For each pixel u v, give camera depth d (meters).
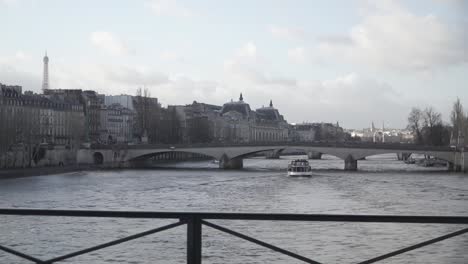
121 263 45.38
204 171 181.12
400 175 159.62
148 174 166.50
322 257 47.59
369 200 95.12
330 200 95.56
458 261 45.66
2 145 155.50
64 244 52.59
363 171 180.25
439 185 124.62
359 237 56.00
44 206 88.31
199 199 97.94
